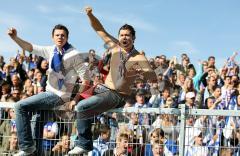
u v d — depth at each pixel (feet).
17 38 26.48
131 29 26.27
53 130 27.07
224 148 25.73
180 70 56.08
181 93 48.01
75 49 26.86
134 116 26.55
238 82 47.19
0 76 54.13
